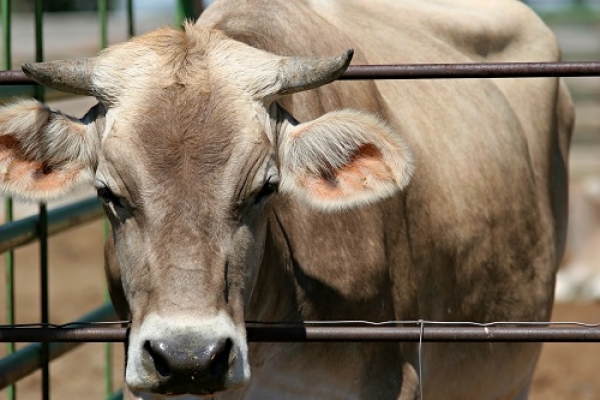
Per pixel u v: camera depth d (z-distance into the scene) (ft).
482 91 39.47
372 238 30.78
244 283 25.35
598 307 71.82
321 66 26.21
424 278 33.78
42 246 35.42
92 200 40.78
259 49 28.58
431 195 34.24
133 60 26.30
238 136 25.30
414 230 33.30
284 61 26.58
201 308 23.99
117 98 25.88
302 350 29.66
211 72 26.05
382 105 33.86
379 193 26.81
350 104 32.22
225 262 24.76
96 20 121.39
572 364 60.59
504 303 38.11
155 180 24.70
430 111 36.47
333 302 29.94
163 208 24.58
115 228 25.94
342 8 37.68
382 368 30.78
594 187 79.61
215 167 24.88
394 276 31.83
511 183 38.55
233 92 25.89
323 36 33.27
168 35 27.02
